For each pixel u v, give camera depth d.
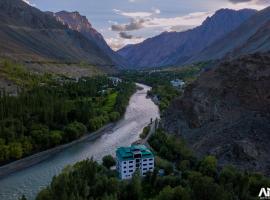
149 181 116.50
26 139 159.12
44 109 186.25
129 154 126.56
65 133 176.50
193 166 129.62
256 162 124.75
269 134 135.50
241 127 142.75
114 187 105.06
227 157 131.62
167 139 157.62
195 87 184.12
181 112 183.75
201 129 159.88
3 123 163.12
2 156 146.75
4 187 124.38
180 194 97.50
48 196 97.56
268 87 153.00
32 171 140.00
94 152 163.50
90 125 195.88
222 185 100.81
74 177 106.62
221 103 162.12
